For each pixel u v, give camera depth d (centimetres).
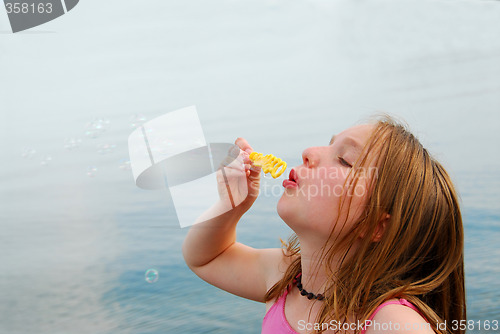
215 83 378
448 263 98
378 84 371
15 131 343
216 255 112
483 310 173
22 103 358
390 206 91
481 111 310
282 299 99
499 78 357
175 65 411
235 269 110
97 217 254
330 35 429
